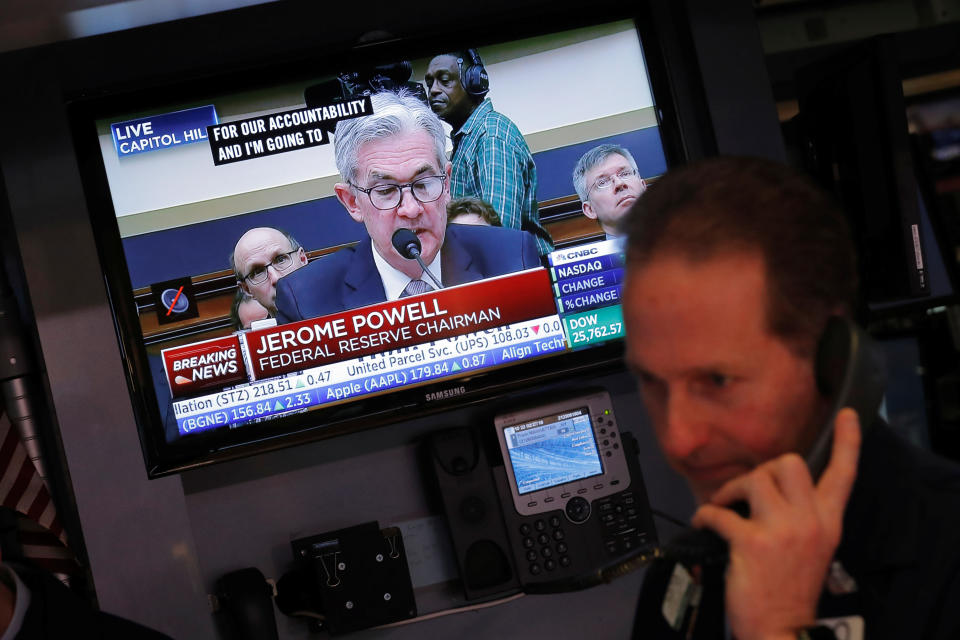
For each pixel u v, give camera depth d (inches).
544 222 73.5
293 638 75.1
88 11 64.6
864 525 31.4
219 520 75.4
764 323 27.5
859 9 107.3
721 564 31.4
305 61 71.4
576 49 74.2
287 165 71.6
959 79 112.9
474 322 72.5
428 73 72.6
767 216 27.8
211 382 70.3
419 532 77.3
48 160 71.4
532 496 73.7
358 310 71.6
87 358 71.2
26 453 71.5
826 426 28.9
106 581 71.1
